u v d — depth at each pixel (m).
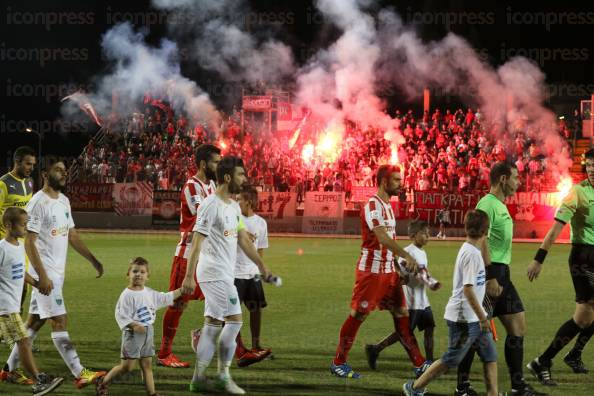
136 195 33.75
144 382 6.62
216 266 6.77
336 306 11.80
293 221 32.59
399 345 9.02
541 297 12.92
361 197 32.72
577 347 7.67
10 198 8.73
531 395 6.64
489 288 6.51
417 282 7.64
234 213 6.90
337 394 6.71
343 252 22.22
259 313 8.18
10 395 6.56
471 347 6.40
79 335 9.37
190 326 10.23
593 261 7.40
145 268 6.43
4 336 6.50
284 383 7.11
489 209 6.75
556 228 7.46
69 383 7.03
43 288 6.70
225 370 6.76
